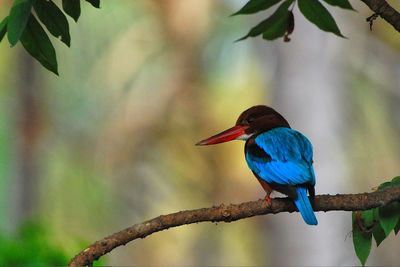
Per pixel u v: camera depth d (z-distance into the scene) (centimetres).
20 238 653
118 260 1741
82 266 429
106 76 1762
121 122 1592
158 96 1584
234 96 1639
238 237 1811
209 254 1809
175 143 1575
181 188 1608
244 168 1530
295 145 580
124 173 1672
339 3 439
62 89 1916
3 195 1941
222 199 1548
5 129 1938
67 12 398
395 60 1416
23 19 333
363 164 1513
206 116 1587
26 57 1942
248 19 1642
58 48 1858
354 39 1374
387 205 440
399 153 1509
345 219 1281
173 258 1770
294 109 1279
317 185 1280
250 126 665
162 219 440
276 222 1296
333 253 1273
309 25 1269
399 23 436
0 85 1934
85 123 1898
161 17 1596
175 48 1595
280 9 447
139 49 1612
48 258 626
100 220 1844
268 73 1593
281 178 542
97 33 1819
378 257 1538
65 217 1875
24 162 1941
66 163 1905
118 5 1750
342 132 1312
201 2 1573
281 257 1287
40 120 1936
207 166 1552
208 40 1628
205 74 1627
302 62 1276
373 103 1468
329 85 1282
